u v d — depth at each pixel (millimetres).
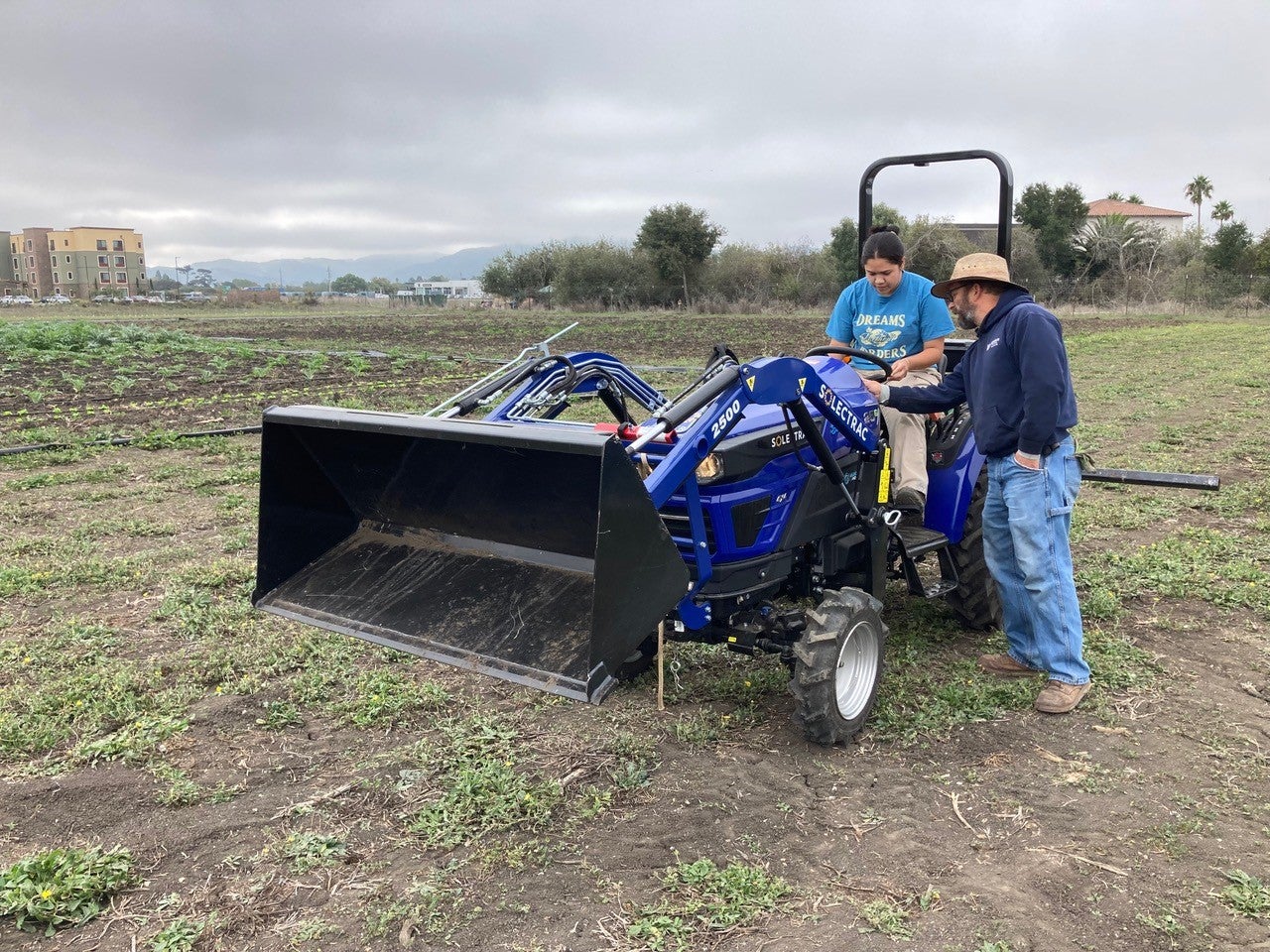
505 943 2891
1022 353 4281
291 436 4070
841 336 5434
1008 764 3953
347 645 5176
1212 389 16797
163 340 29688
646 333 32938
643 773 3848
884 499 4754
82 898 3072
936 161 5477
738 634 4102
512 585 3691
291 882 3189
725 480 3900
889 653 5133
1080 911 3004
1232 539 7086
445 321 44844
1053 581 4398
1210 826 3463
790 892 3119
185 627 5371
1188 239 60312
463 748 4051
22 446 11461
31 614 5695
